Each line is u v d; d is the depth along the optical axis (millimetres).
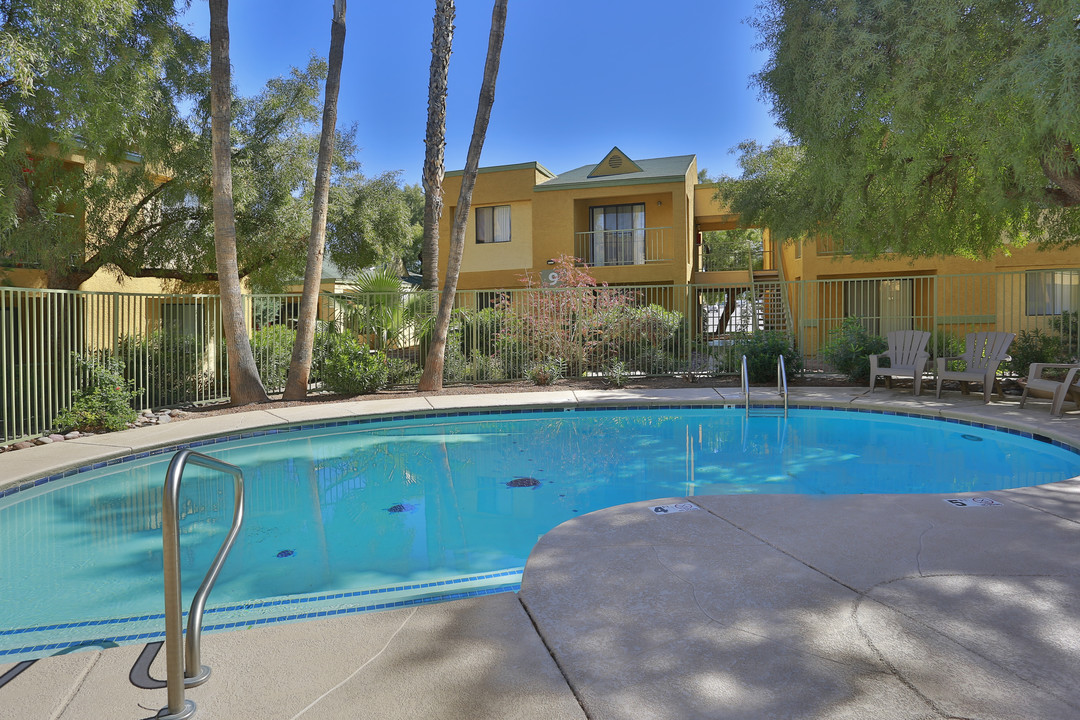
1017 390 11273
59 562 4824
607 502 6137
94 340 11461
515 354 14586
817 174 10312
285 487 6875
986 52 8047
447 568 4582
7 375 9953
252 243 13250
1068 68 6773
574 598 3156
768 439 8867
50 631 3598
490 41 12656
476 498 6355
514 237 21547
